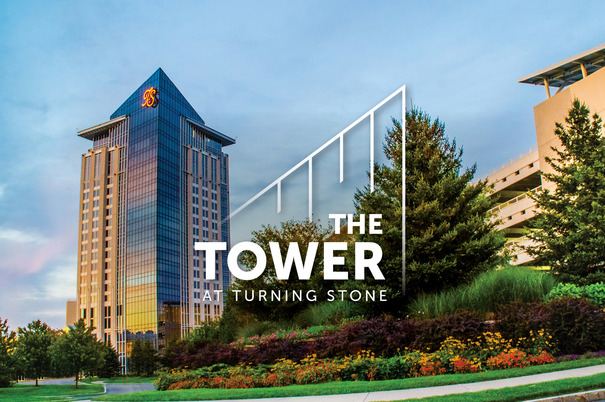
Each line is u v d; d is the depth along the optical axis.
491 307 17.73
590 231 24.55
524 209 54.22
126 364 127.81
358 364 14.42
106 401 14.40
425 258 19.95
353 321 19.45
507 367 13.83
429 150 21.28
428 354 14.65
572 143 27.16
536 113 53.91
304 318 23.83
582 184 26.08
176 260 132.00
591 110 47.12
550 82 55.09
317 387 12.97
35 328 38.00
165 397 13.60
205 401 12.58
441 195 20.36
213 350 19.48
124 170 141.62
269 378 15.20
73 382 64.81
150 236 129.38
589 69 51.88
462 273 19.55
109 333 134.25
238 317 29.59
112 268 138.25
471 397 9.76
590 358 13.83
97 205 145.12
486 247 19.77
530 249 27.30
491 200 22.91
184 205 138.12
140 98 140.50
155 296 124.25
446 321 15.66
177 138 140.25
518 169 59.44
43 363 37.25
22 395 24.86
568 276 24.83
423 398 9.95
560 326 14.93
